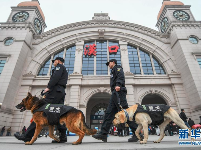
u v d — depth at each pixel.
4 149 2.18
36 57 20.36
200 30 20.25
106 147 2.29
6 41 19.42
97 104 23.06
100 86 18.02
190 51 18.33
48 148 2.27
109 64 4.52
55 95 3.90
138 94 17.73
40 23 25.20
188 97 16.88
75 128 3.04
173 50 20.59
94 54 20.86
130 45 22.30
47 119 3.23
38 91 18.06
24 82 18.14
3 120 14.63
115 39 22.38
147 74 19.66
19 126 15.69
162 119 3.39
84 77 18.42
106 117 3.89
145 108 3.47
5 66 17.16
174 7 23.70
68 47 22.17
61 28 23.27
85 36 22.52
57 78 3.93
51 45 21.58
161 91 17.88
